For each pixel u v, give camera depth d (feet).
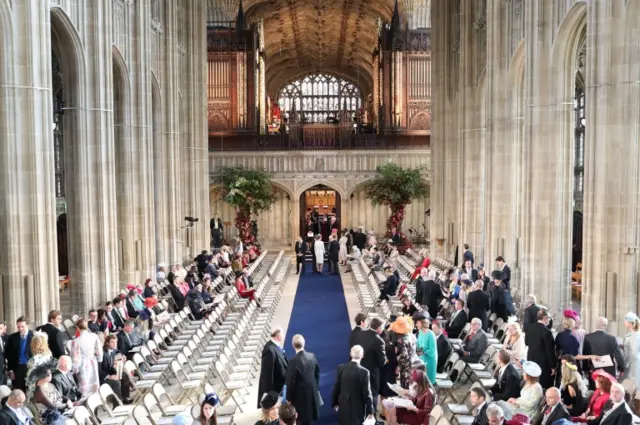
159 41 88.48
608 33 45.62
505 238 75.56
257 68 160.76
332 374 49.08
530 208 62.03
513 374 31.94
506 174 75.15
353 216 140.15
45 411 29.66
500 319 50.39
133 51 74.02
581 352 36.96
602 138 46.42
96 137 61.36
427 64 156.04
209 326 52.54
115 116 73.77
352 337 36.99
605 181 46.52
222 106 158.61
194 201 104.83
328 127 139.44
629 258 45.85
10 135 46.93
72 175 61.11
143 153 75.15
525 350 38.88
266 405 24.61
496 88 75.61
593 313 47.57
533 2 60.90
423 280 59.52
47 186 49.08
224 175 126.62
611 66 45.93
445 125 104.68
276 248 140.26
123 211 74.28
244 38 157.99
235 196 121.80
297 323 67.36
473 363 41.52
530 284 62.03
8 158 46.91
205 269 81.87
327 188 142.61
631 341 34.63
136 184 74.90
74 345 35.63
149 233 76.23
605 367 33.88
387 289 66.64
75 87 60.08
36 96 47.98
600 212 46.78
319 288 90.79
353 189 137.18
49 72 49.11
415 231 137.08
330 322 67.77
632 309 46.06
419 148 136.46
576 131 98.68
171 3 90.02
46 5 48.49
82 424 29.50
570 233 61.31
